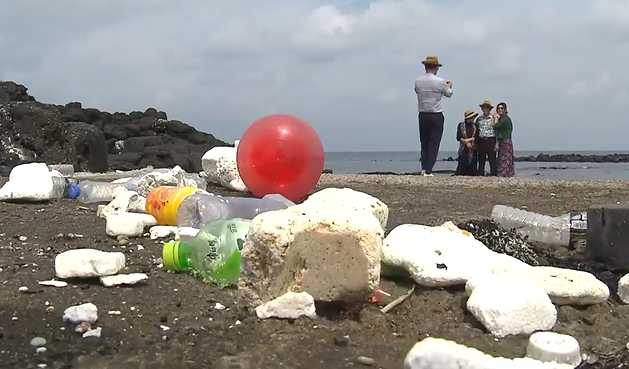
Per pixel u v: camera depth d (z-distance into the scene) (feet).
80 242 17.28
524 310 10.55
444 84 42.24
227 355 9.50
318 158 24.45
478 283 11.69
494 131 45.29
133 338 10.16
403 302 12.17
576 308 12.08
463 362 8.35
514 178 42.16
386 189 35.04
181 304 11.78
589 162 211.20
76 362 9.20
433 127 42.70
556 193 33.76
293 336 10.11
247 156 24.36
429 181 39.81
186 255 13.94
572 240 18.12
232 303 11.91
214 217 18.24
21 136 55.62
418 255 13.12
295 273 11.32
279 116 24.90
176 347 9.82
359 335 10.42
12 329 10.39
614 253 15.87
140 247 16.65
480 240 16.58
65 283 12.90
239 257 12.83
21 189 24.68
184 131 96.32
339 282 11.33
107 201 26.02
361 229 11.24
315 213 11.43
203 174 32.91
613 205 16.48
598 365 9.70
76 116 90.94
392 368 9.19
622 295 12.92
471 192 33.60
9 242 17.31
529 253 16.53
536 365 8.45
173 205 18.97
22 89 79.77
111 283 12.76
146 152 87.45
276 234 10.96
